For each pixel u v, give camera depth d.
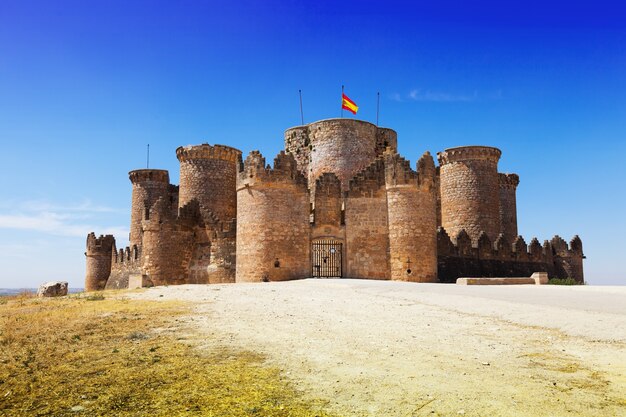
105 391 9.76
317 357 11.99
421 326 16.16
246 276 40.09
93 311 20.67
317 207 41.94
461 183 63.34
